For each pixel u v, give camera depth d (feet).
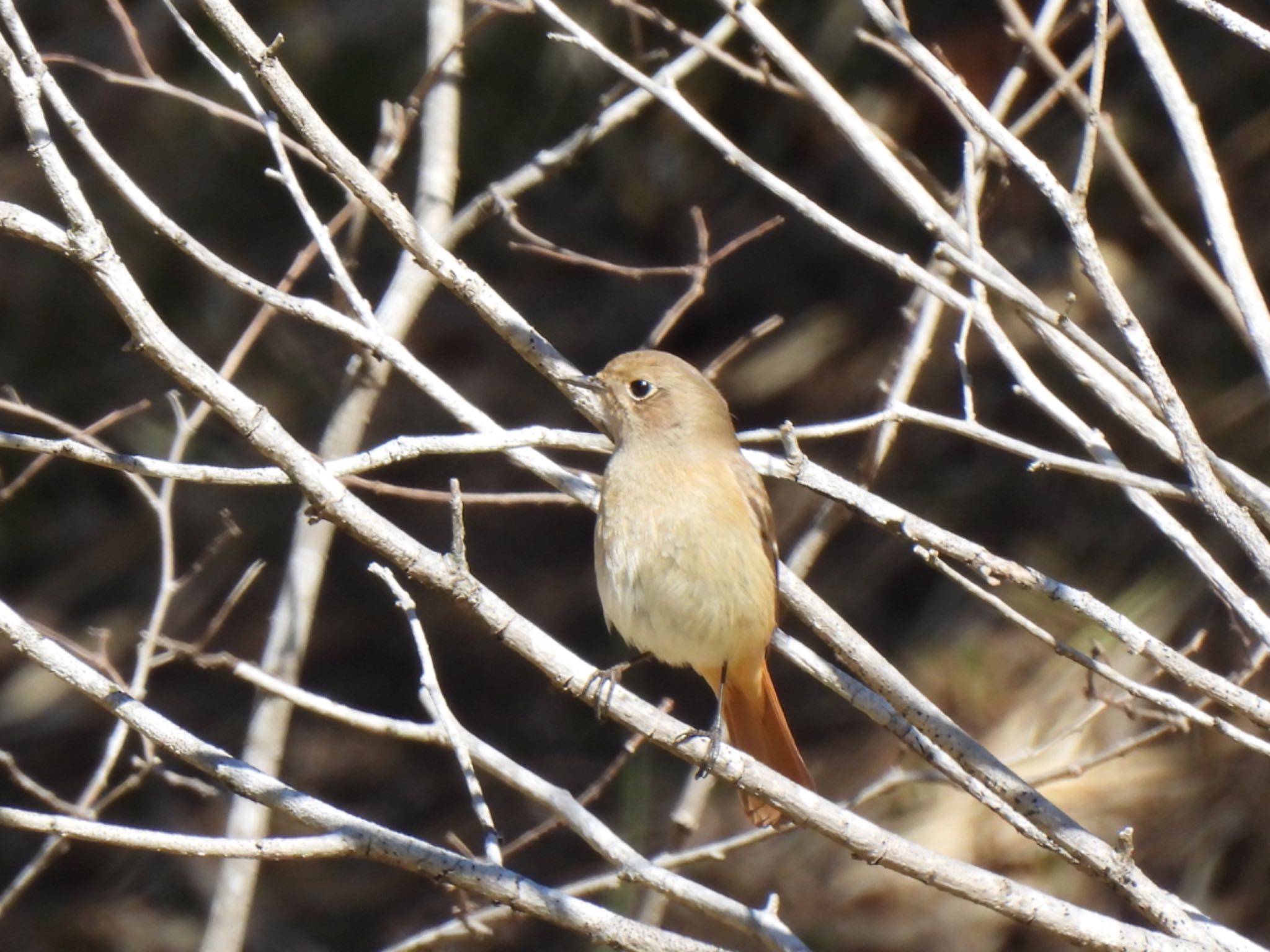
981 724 37.40
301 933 44.73
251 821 27.30
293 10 45.60
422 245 21.93
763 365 45.85
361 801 46.50
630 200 46.91
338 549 49.44
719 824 41.47
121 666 46.52
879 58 43.93
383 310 28.76
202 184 46.83
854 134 20.35
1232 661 35.45
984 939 37.58
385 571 19.04
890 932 38.01
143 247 46.73
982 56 41.47
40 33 47.29
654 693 46.44
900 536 19.12
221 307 46.65
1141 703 33.88
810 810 18.12
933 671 39.04
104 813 46.26
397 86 44.93
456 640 48.65
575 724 47.03
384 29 45.27
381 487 23.70
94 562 48.06
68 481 48.91
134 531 48.24
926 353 27.09
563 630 47.11
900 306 44.78
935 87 22.18
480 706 47.73
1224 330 40.50
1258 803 35.35
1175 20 42.93
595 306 47.39
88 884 45.93
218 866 45.85
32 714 47.44
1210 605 36.55
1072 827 18.48
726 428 23.65
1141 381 18.47
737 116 46.03
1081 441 19.74
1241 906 34.71
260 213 47.16
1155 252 41.60
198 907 45.39
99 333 47.70
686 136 46.24
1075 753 35.73
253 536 47.83
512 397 46.91
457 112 30.60
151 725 17.07
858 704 20.12
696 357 46.73
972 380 43.39
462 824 45.78
